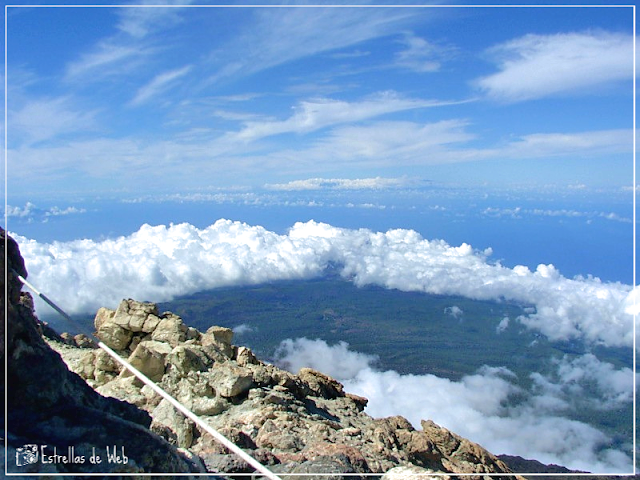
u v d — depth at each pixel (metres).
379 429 25.67
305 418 25.78
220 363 29.97
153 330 33.66
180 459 13.02
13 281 13.26
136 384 26.91
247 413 24.78
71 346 33.44
